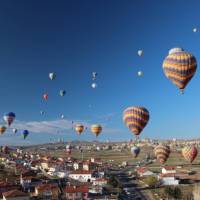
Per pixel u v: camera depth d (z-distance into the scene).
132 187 169.25
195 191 145.38
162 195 147.75
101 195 148.38
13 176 182.88
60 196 143.75
